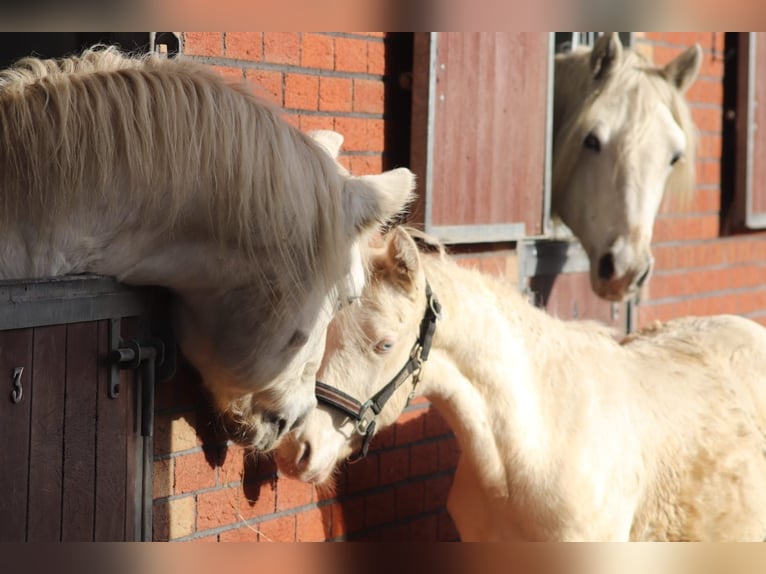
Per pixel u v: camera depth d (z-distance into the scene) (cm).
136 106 210
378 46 361
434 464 397
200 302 225
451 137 377
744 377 371
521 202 417
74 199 205
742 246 621
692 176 436
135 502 225
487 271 404
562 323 340
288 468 284
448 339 302
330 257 218
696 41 560
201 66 225
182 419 288
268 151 215
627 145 407
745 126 589
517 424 306
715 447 341
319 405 282
